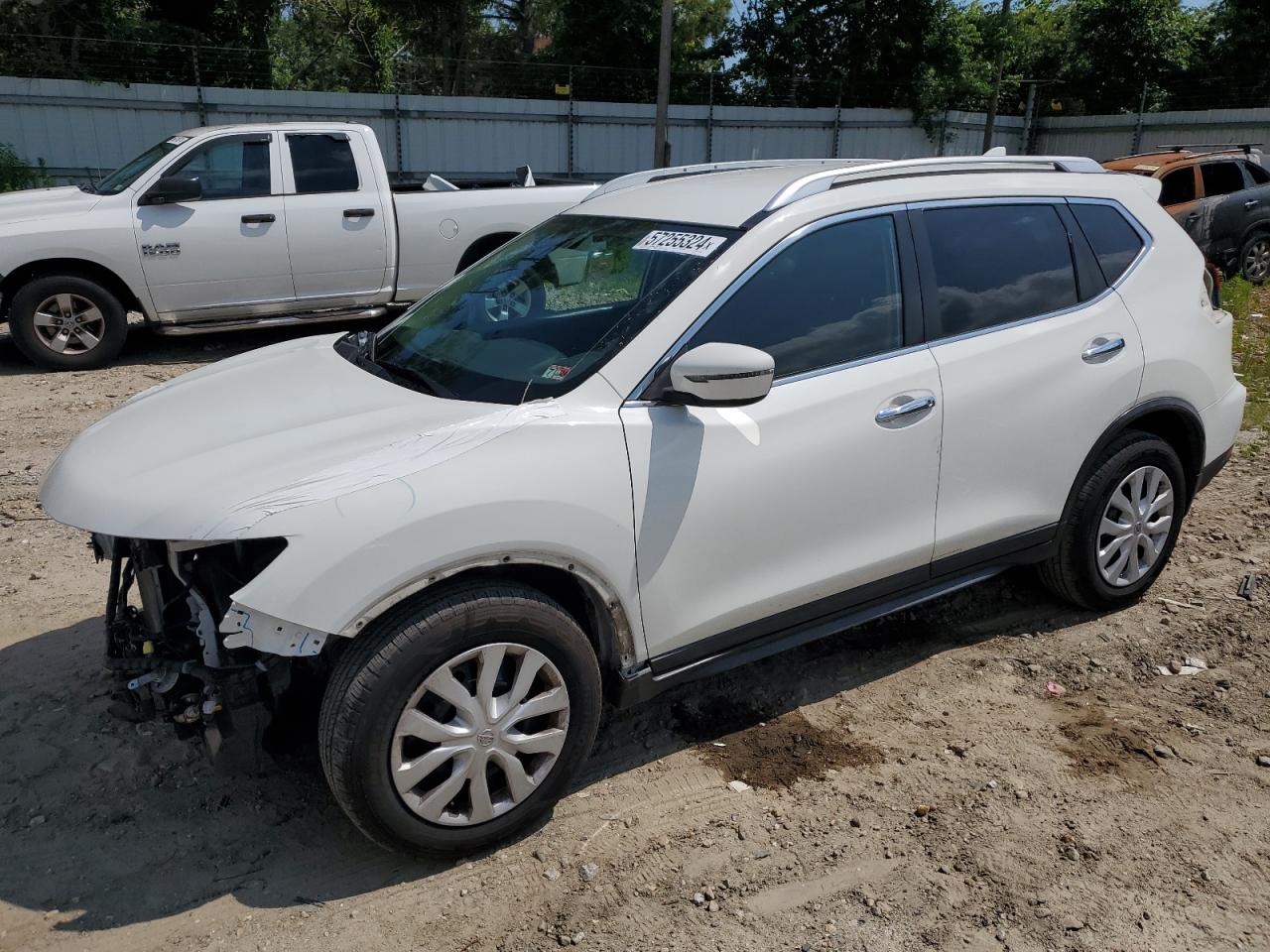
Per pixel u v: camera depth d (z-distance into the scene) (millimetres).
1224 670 3916
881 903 2727
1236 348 9273
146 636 2951
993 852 2918
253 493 2598
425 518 2596
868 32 27891
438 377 3252
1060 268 3885
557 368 3084
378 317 11258
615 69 26922
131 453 2926
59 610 4293
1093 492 3996
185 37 22953
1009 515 3775
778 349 3215
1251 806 3119
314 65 30438
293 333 10578
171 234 8555
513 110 22797
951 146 28703
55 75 20672
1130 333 3984
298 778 3266
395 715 2605
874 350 3398
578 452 2838
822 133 26641
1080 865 2867
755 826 3039
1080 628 4238
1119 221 4109
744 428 3094
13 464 6141
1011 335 3684
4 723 3498
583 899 2748
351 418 2979
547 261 3652
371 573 2539
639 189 4016
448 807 2824
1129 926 2646
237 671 2746
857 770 3314
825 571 3352
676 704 3705
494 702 2766
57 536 5086
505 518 2695
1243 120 26062
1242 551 4969
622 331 3084
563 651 2834
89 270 8539
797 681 3857
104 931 2643
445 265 9633
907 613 4383
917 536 3537
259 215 8805
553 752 2900
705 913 2699
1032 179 3922
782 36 28641
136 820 3059
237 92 20453
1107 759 3361
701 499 3029
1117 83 32562
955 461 3557
